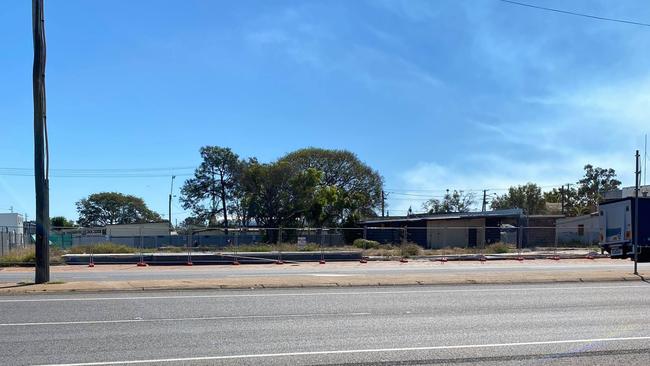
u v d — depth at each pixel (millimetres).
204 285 16453
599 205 30719
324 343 9047
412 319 11297
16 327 10297
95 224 111938
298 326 10484
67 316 11484
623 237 28750
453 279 18562
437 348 8703
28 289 15500
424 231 56531
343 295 14984
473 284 18062
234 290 16031
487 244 52281
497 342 9156
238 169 81250
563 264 30500
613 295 15336
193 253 36219
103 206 112562
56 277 21156
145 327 10328
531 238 57469
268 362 7844
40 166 17281
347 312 12133
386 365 7727
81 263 32125
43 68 17266
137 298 14203
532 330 10219
